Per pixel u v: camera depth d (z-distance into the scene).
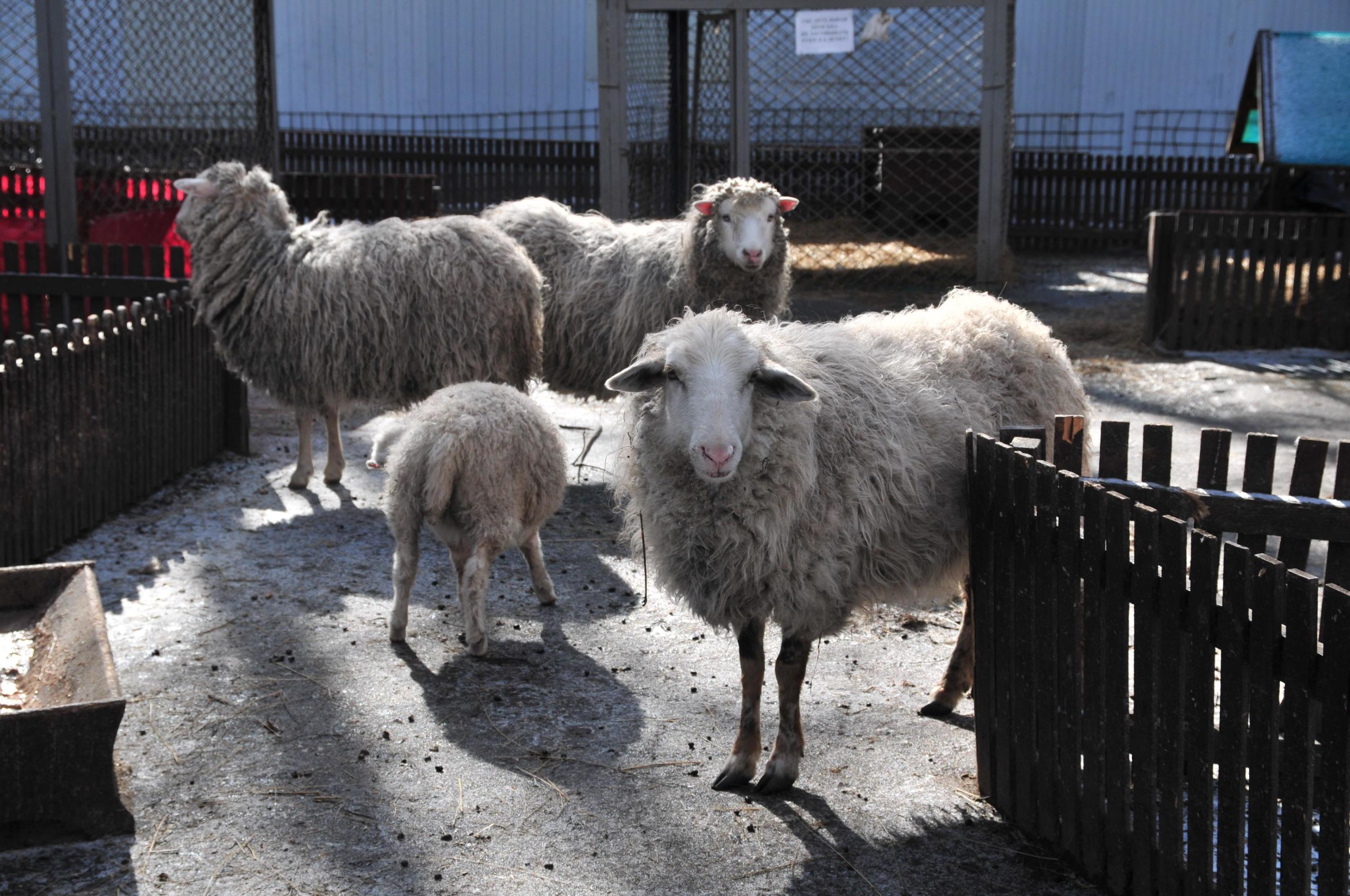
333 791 3.84
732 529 3.64
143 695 4.46
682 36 15.56
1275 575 2.59
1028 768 3.62
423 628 5.19
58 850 3.48
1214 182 19.89
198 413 7.71
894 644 5.15
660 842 3.58
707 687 4.70
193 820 3.66
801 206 18.06
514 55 21.86
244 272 6.71
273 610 5.33
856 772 4.03
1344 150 12.66
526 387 7.27
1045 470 3.38
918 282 14.98
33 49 12.67
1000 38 13.86
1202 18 22.12
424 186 13.84
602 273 7.50
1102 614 3.21
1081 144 22.64
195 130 12.28
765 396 3.58
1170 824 3.02
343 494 7.19
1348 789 2.44
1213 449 3.90
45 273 8.55
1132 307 13.88
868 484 3.80
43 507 5.85
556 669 4.82
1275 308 11.36
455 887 3.34
